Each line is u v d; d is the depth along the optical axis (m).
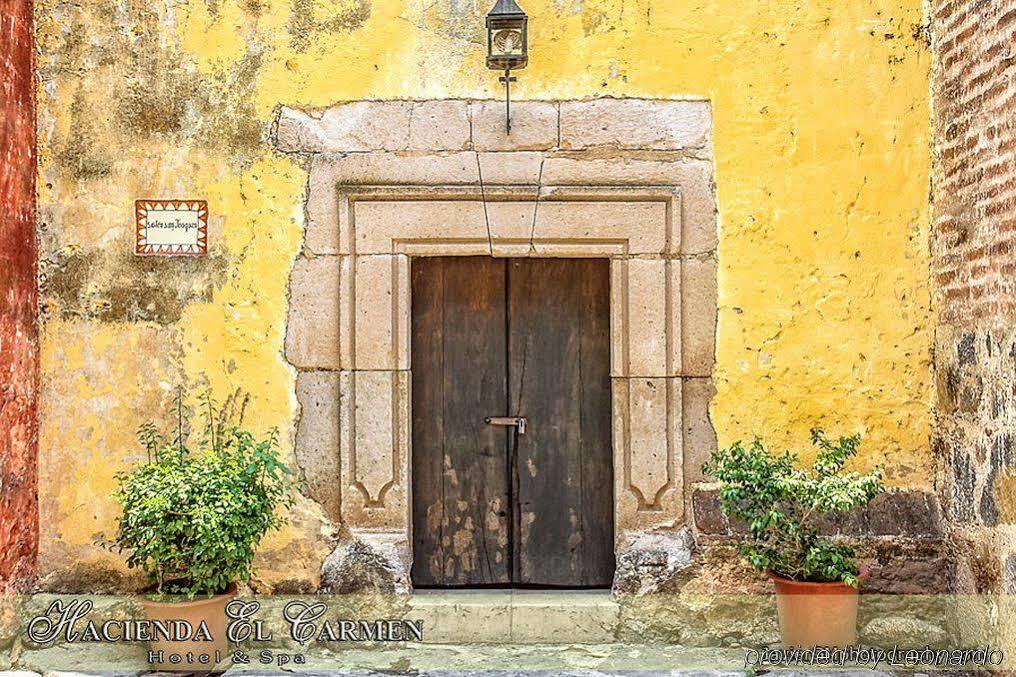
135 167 5.09
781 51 5.07
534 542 5.30
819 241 5.05
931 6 5.06
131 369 5.07
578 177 5.09
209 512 4.40
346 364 5.08
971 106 4.68
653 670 4.58
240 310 5.08
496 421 5.28
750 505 4.61
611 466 5.26
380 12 5.11
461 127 5.10
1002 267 4.39
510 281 5.28
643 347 5.07
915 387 5.05
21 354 4.91
